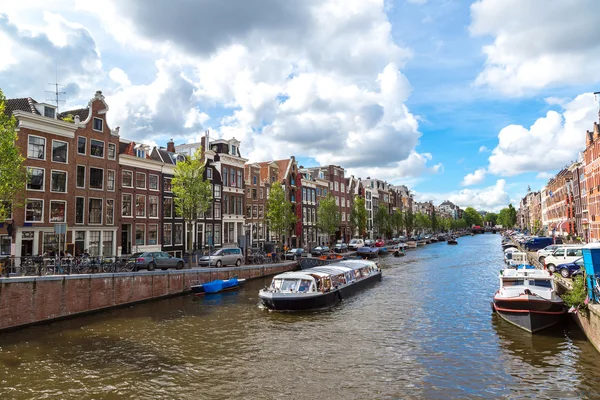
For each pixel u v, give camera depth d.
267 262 39.59
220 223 46.19
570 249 30.80
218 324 19.88
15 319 18.39
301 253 46.53
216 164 46.47
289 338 17.45
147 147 38.72
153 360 14.71
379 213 92.50
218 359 14.84
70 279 20.75
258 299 26.30
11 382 12.66
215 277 30.98
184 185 36.44
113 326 19.36
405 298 26.38
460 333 17.72
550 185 88.75
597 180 48.06
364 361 14.51
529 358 14.31
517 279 19.75
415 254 63.81
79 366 14.07
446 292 28.25
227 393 11.93
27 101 29.33
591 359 13.92
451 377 12.91
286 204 48.28
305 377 13.10
